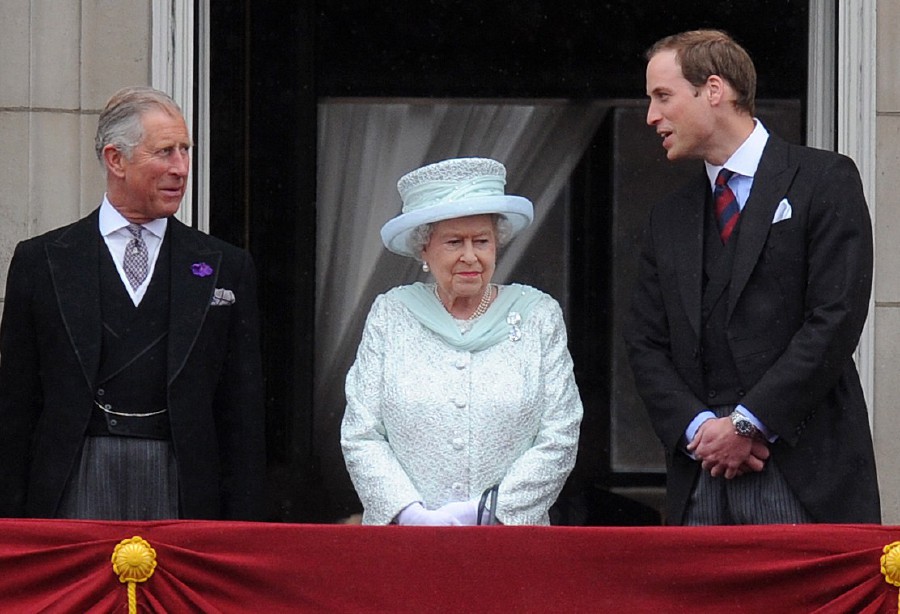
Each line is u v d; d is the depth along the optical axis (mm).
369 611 16609
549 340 18438
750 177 18734
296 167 25500
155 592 16641
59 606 16578
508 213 18219
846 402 18484
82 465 18031
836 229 18172
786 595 16547
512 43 26031
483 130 26031
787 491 18172
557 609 16594
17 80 22922
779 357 18266
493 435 17984
